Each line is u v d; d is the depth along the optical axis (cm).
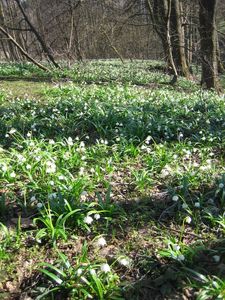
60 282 83
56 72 422
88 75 420
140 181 133
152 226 112
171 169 145
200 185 136
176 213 118
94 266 88
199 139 184
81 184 121
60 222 102
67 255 98
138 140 179
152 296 87
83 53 853
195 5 521
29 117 211
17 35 829
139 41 866
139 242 105
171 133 191
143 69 558
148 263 96
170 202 125
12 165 138
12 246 100
